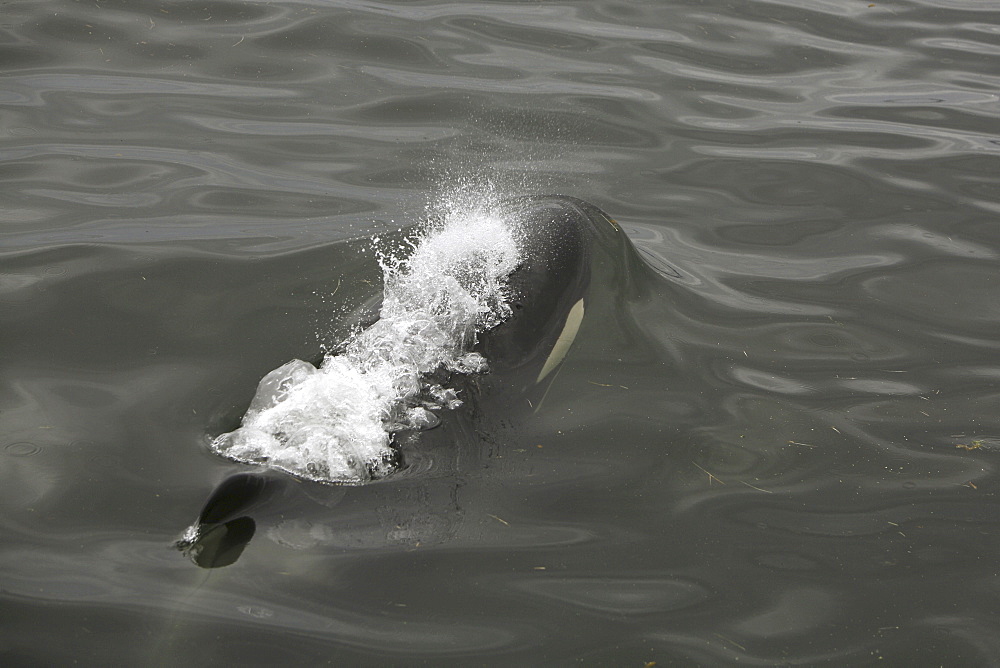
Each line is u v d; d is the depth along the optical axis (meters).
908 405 6.79
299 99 11.21
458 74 11.96
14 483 5.45
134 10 13.09
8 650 4.39
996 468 6.17
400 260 7.86
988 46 13.53
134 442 5.77
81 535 5.07
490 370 6.20
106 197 9.06
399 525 5.11
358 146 10.29
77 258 7.96
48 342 6.83
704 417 6.45
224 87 11.37
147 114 10.67
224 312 7.22
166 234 8.43
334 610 4.63
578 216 7.64
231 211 8.91
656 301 7.66
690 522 5.51
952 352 7.44
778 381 6.95
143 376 6.45
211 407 6.10
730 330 7.51
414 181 9.57
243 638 4.46
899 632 4.87
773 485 5.90
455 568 4.93
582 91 11.72
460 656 4.46
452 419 5.84
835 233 9.16
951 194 9.91
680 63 12.66
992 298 8.19
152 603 4.63
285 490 5.16
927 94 12.09
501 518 5.30
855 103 11.80
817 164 10.42
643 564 5.16
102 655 4.38
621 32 13.53
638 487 5.73
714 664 4.59
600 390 6.55
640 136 10.84
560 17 13.96
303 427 5.54
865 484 5.98
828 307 7.96
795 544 5.43
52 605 4.62
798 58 13.01
